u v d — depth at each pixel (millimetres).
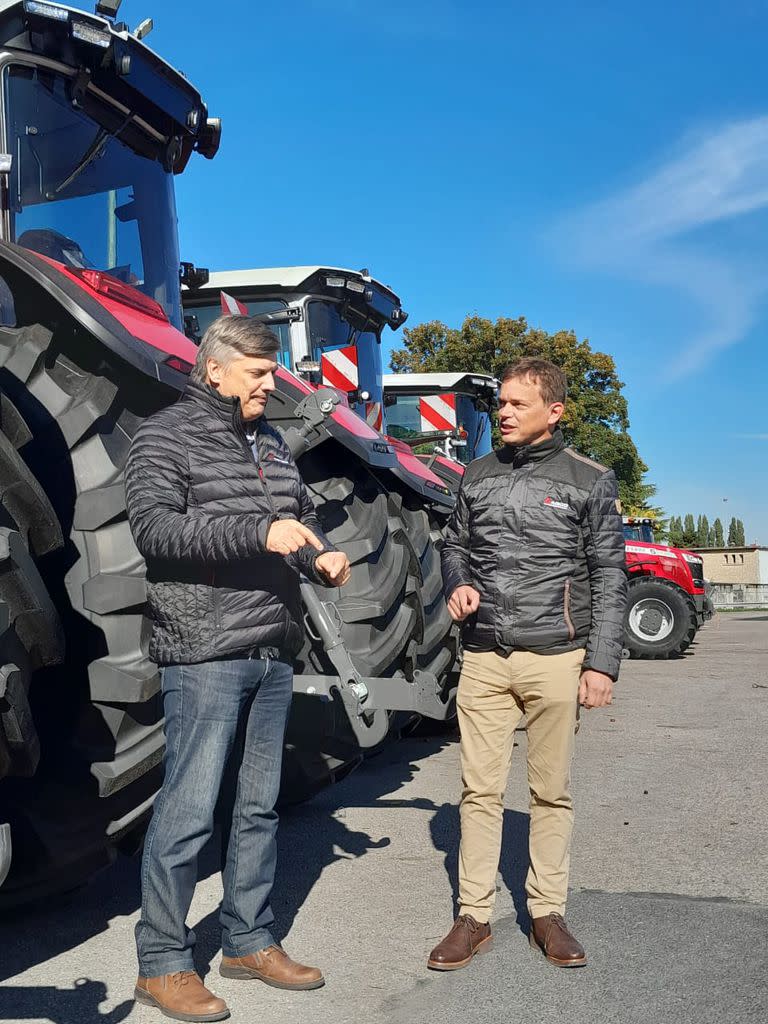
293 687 3277
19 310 3367
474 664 3248
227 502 2830
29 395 3262
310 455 4613
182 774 2771
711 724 7043
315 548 2721
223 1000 2770
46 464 3223
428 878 3857
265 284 7402
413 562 4750
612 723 7141
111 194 4195
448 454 9836
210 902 3629
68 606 3158
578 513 3176
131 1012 2736
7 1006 2770
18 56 3820
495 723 3215
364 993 2848
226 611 2783
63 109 3992
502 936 3258
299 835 4465
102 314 3291
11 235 3789
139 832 3434
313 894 3682
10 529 2631
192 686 2771
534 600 3146
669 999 2736
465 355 30672
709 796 4965
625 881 3732
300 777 4543
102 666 3119
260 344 2871
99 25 3916
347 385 7457
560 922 3098
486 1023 2627
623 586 3178
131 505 2742
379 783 5473
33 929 3375
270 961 2930
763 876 3758
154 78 4230
